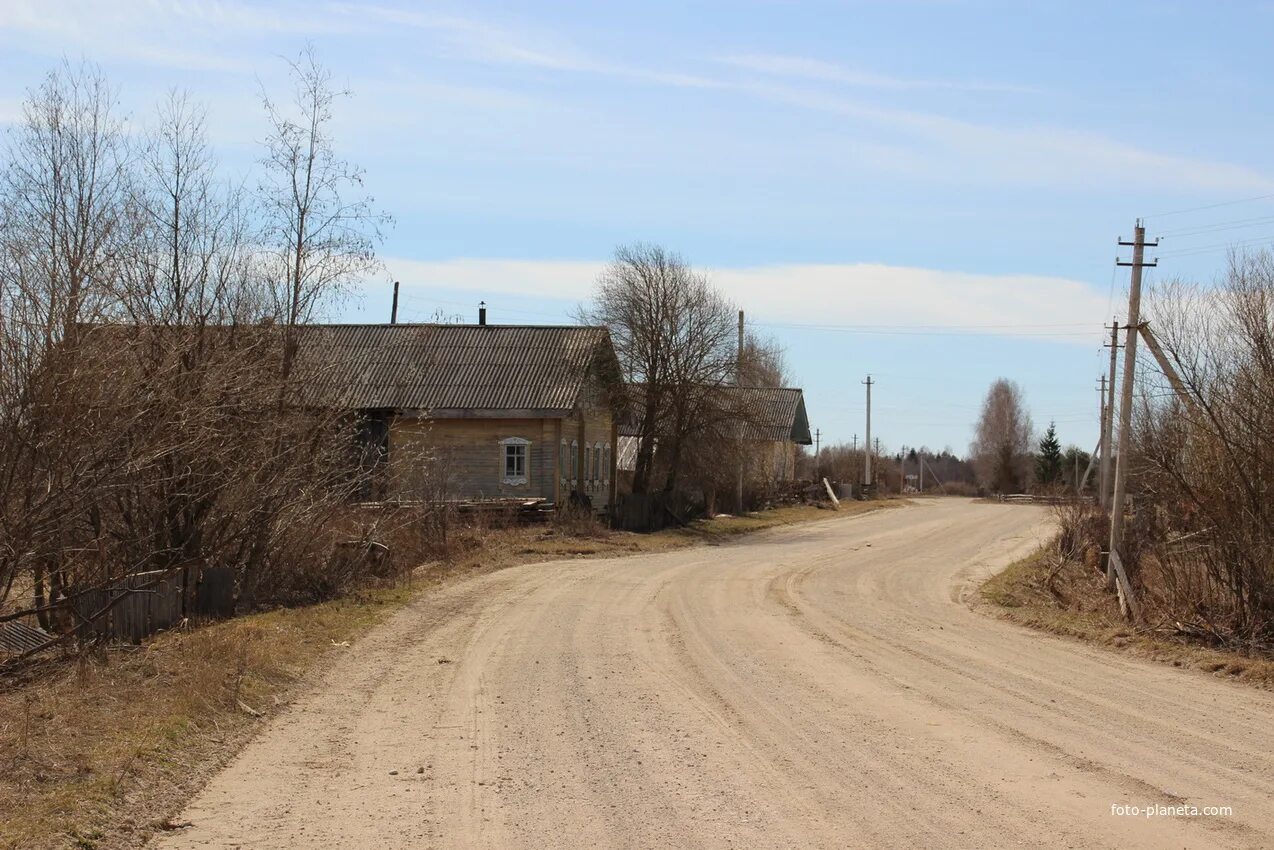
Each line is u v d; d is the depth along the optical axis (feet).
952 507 206.59
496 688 37.09
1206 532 52.08
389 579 68.44
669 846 20.49
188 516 54.80
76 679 35.37
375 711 33.42
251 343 57.06
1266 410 49.98
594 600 63.16
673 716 32.48
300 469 61.36
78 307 40.32
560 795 24.12
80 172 48.06
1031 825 21.58
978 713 32.96
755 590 70.13
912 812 22.57
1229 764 26.71
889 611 61.46
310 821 22.31
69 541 47.03
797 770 26.11
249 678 36.47
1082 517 91.30
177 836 21.36
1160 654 45.50
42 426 37.88
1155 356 56.13
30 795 22.65
